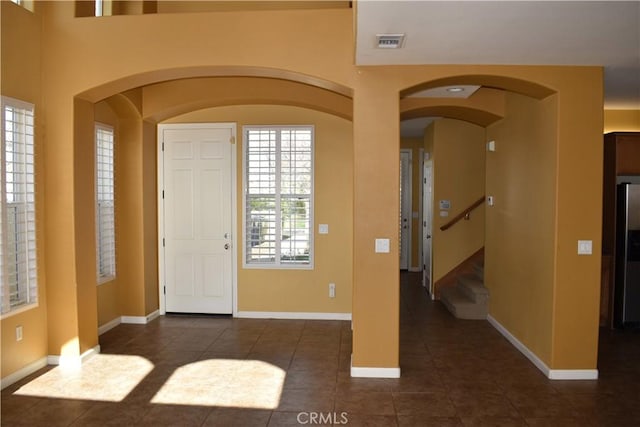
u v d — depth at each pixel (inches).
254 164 225.8
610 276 215.3
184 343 188.5
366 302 154.6
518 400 137.3
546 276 157.5
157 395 140.1
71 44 159.5
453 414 128.7
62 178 161.0
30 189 154.7
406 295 282.0
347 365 165.2
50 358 164.1
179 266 230.2
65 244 161.9
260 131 224.8
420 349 183.5
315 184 223.3
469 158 269.4
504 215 201.9
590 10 104.7
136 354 175.6
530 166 172.1
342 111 203.3
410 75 151.5
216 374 156.4
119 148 214.2
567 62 145.6
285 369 161.2
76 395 139.9
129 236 215.9
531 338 170.6
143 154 215.3
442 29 117.7
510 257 193.8
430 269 281.0
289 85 202.8
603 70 150.3
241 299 227.5
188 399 137.5
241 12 153.2
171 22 154.7
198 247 229.1
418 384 148.9
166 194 229.1
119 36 157.3
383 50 135.5
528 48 132.7
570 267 150.8
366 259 154.5
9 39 145.7
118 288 215.3
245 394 141.0
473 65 149.5
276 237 225.6
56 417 126.4
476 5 103.0
